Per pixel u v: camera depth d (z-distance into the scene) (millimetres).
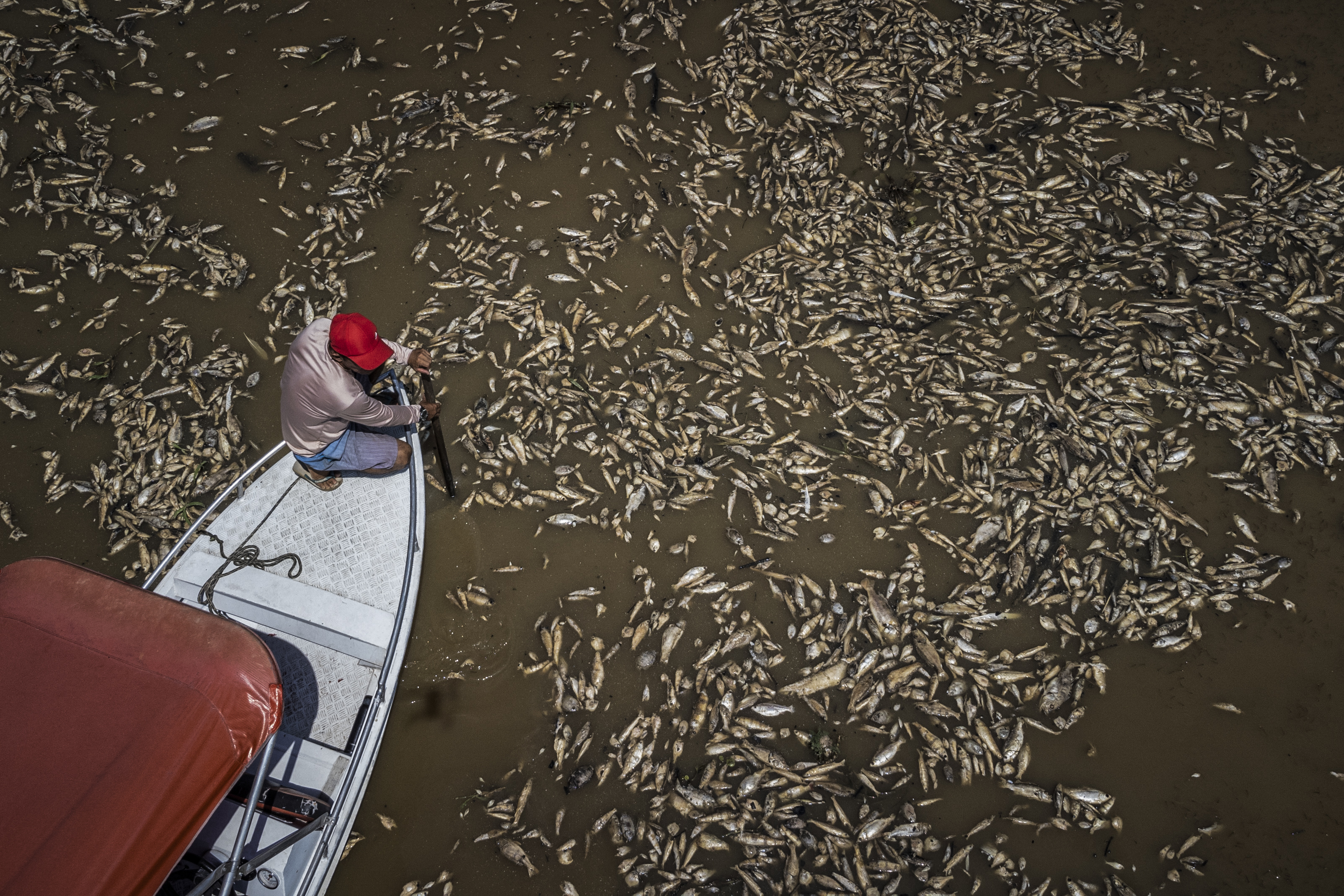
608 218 7543
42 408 6598
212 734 3469
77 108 8188
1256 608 5797
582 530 6117
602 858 5008
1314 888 4922
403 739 5371
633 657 5648
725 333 6953
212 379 6730
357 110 8188
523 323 6965
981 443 6418
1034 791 5176
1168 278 7184
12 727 3393
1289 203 7586
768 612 5801
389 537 5285
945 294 7086
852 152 7922
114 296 7133
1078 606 5805
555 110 8164
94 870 3172
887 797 5180
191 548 5199
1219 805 5164
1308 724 5395
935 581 5906
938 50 8555
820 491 6250
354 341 4465
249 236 7445
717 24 8711
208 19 8781
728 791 5184
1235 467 6320
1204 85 8352
